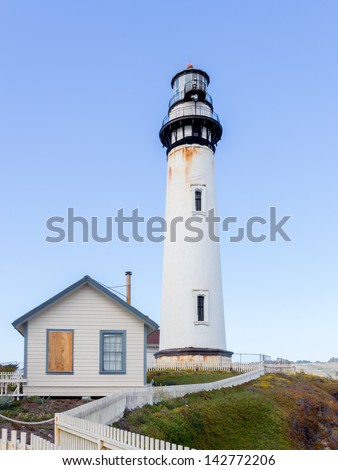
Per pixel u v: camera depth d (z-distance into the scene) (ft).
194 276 121.60
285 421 75.36
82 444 32.71
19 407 57.72
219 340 120.47
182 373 104.73
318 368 148.46
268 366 122.11
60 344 67.87
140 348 69.62
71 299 69.31
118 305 70.03
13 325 66.39
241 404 74.84
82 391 67.10
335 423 87.10
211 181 130.31
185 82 135.13
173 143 132.46
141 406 61.26
